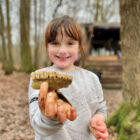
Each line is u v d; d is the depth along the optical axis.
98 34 10.82
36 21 10.99
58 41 1.23
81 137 1.23
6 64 10.04
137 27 2.67
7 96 5.88
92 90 1.36
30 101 1.01
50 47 1.26
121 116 3.08
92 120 1.26
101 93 1.44
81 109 1.26
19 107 4.94
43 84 0.66
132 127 2.63
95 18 13.59
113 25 8.64
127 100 3.00
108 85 8.19
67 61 1.27
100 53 11.25
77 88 1.29
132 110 2.85
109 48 11.39
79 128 1.23
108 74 8.36
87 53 8.77
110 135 3.09
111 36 11.09
